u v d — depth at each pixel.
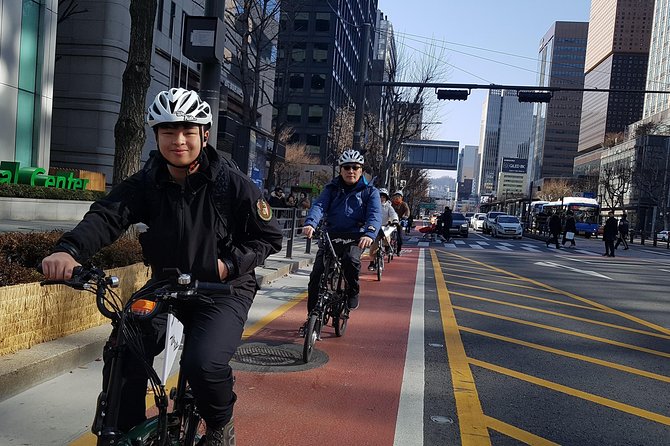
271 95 40.31
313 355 5.41
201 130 2.47
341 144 54.28
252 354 5.32
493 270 14.59
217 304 2.54
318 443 3.50
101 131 23.66
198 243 2.51
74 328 4.89
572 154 166.00
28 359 4.05
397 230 16.83
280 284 9.83
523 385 4.89
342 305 5.90
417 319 7.46
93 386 4.10
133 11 7.38
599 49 134.75
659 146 69.94
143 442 2.22
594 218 49.16
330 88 64.75
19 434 3.30
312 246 16.53
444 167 55.88
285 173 50.06
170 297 2.27
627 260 21.27
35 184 15.45
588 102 142.88
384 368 5.15
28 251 5.32
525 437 3.78
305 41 64.94
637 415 4.32
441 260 16.97
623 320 8.29
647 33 123.06
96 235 2.35
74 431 3.39
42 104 17.48
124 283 5.53
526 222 61.16
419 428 3.82
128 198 2.50
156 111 2.38
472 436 3.74
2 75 15.75
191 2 28.55
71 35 23.48
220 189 2.52
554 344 6.49
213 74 8.28
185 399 2.49
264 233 2.65
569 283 12.53
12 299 4.15
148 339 2.45
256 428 3.68
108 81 23.58
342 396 4.36
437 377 4.98
